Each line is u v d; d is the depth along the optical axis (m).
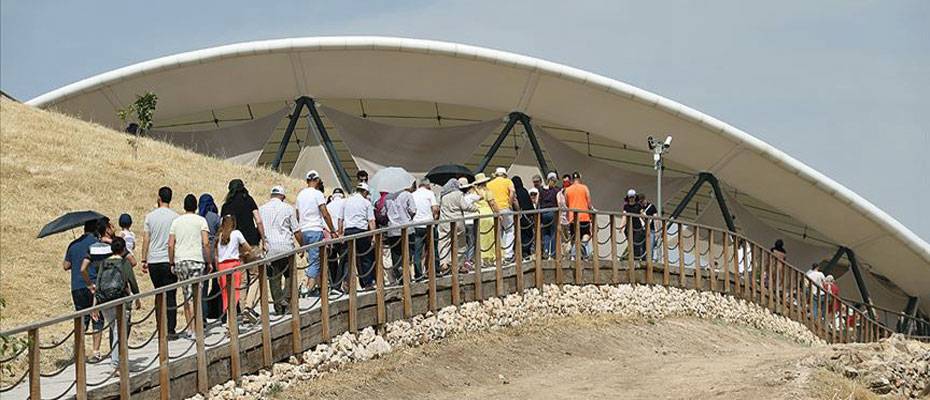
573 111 45.59
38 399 13.03
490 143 47.28
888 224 45.31
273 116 45.72
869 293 48.34
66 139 36.94
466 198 23.38
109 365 17.00
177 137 45.88
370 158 45.31
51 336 20.50
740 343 27.00
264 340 16.70
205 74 45.31
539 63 44.06
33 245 27.50
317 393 17.00
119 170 35.19
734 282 30.61
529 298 23.70
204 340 16.42
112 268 16.23
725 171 45.91
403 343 19.80
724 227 46.69
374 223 20.83
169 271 18.39
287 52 44.34
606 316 25.53
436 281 21.09
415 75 45.22
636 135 45.88
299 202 20.36
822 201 45.53
